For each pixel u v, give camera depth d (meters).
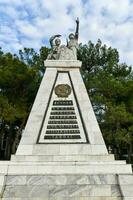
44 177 14.59
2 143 39.78
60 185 14.40
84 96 18.45
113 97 31.67
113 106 30.11
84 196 14.18
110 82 30.61
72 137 17.41
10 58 30.77
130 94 31.02
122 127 31.97
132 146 34.66
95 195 14.22
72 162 16.02
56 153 16.92
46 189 14.22
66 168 15.14
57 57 19.62
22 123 31.42
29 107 31.58
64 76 19.05
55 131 17.55
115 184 14.54
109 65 33.72
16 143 31.94
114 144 33.53
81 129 17.59
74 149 17.03
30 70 29.75
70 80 18.94
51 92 18.55
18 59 31.67
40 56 34.41
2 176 14.50
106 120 30.48
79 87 18.69
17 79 29.25
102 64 35.62
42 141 17.27
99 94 31.95
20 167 15.10
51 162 15.97
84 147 17.08
